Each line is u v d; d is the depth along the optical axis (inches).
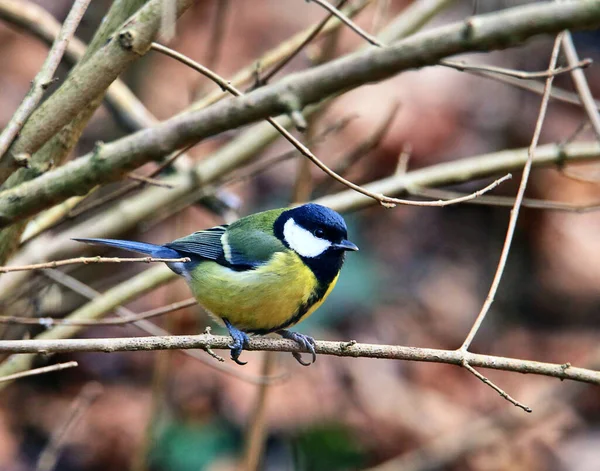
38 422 445.1
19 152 213.0
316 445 439.5
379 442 447.5
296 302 278.1
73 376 468.4
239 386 452.8
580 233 558.6
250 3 593.9
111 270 463.5
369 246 536.1
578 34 632.4
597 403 497.0
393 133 521.0
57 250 323.6
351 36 541.0
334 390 465.7
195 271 287.0
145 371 475.5
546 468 457.1
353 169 506.9
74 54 341.1
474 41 170.6
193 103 317.1
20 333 327.9
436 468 441.4
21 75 533.3
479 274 552.1
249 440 346.6
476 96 566.6
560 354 516.1
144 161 211.5
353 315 491.8
